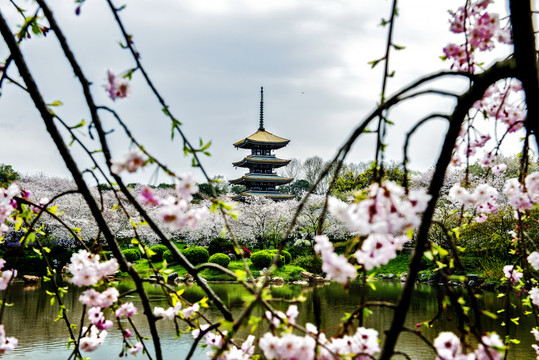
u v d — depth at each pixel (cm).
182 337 774
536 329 221
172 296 168
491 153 209
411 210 112
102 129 144
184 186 134
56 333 784
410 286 129
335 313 997
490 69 132
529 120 138
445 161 132
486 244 1522
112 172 133
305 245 2783
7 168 3097
